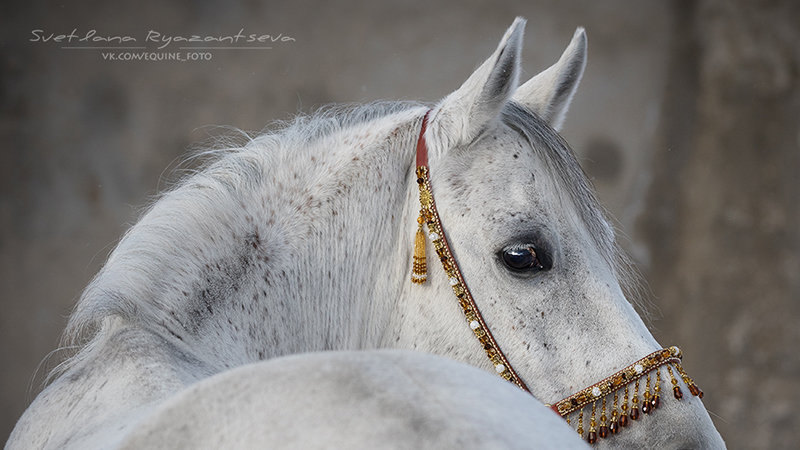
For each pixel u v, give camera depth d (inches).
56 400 144.3
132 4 665.6
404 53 679.7
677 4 690.8
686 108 678.5
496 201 172.9
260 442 94.7
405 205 180.4
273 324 167.8
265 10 675.4
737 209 652.1
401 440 89.4
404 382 98.5
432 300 173.2
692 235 655.8
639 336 169.5
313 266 173.8
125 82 660.7
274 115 666.2
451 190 175.3
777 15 676.7
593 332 168.9
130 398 137.3
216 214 167.0
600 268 173.8
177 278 159.2
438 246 172.6
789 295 633.6
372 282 178.1
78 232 645.9
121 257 158.2
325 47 676.7
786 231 645.3
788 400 611.5
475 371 106.9
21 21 655.1
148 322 154.2
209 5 671.1
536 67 677.9
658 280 651.5
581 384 166.4
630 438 163.8
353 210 178.2
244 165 176.7
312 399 97.0
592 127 676.7
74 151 653.9
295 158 180.4
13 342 621.6
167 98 663.1
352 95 671.8
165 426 102.2
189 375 146.3
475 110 175.5
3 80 648.4
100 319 153.8
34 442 139.9
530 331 168.9
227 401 101.5
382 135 184.1
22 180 644.7
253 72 670.5
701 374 623.2
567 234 173.2
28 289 630.5
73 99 656.4
